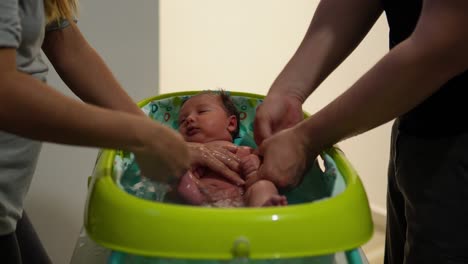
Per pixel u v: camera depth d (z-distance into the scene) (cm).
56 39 73
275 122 72
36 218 111
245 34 127
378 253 136
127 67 114
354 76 137
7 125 44
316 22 75
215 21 122
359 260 56
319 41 74
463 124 57
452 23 45
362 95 53
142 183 68
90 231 52
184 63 121
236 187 73
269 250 47
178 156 55
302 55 74
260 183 62
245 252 47
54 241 114
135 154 55
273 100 73
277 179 62
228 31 124
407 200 65
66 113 45
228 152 80
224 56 126
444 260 60
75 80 75
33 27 58
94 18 107
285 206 50
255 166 71
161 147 52
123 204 50
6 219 64
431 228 61
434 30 46
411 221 65
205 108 90
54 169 110
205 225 47
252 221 47
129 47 112
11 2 45
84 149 111
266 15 128
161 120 93
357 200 54
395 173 70
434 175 60
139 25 112
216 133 89
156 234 48
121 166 64
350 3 72
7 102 43
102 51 110
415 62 48
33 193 109
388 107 52
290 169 62
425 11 48
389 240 80
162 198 67
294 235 48
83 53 76
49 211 112
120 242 49
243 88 131
